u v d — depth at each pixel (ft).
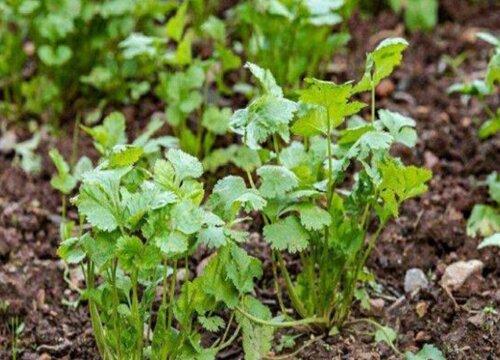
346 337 11.84
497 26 18.72
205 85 15.97
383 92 16.63
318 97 10.58
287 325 11.10
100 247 9.82
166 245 9.31
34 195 14.82
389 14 18.97
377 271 13.08
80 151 15.64
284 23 14.71
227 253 10.19
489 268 12.86
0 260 13.51
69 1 15.74
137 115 16.40
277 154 11.43
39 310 12.56
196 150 14.73
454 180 14.79
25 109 16.63
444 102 16.51
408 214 13.98
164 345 10.27
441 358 11.14
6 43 16.37
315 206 10.69
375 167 10.99
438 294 12.32
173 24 14.38
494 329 11.43
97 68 16.08
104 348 10.71
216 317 10.54
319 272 11.84
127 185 10.22
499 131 15.57
